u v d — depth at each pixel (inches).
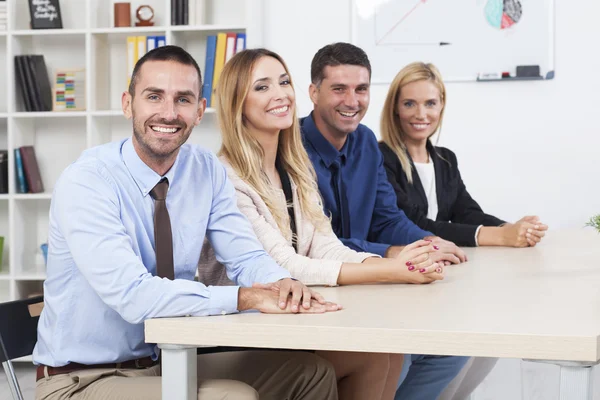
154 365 77.1
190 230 79.7
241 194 88.1
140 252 76.6
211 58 180.4
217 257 84.0
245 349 84.9
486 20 184.1
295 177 95.1
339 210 111.7
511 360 169.2
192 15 180.1
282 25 191.9
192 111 76.2
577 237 131.2
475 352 53.5
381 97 189.8
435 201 136.4
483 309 63.2
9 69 181.5
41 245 187.9
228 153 90.8
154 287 65.9
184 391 60.8
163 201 77.1
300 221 94.0
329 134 112.5
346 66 109.8
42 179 191.3
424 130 132.7
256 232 86.6
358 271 80.7
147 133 74.7
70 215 70.7
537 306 64.2
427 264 79.5
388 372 89.6
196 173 80.7
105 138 188.5
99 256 69.1
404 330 55.1
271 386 79.6
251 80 90.0
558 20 181.9
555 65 182.9
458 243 122.9
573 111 182.9
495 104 185.5
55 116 183.3
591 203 183.3
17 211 182.7
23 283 185.6
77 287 73.5
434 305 65.8
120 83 190.2
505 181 186.2
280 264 84.0
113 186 73.7
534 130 184.5
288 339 57.9
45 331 75.4
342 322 58.5
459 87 186.4
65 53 190.2
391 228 117.5
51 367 74.2
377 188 117.8
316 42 191.2
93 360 73.7
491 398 139.8
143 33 187.2
